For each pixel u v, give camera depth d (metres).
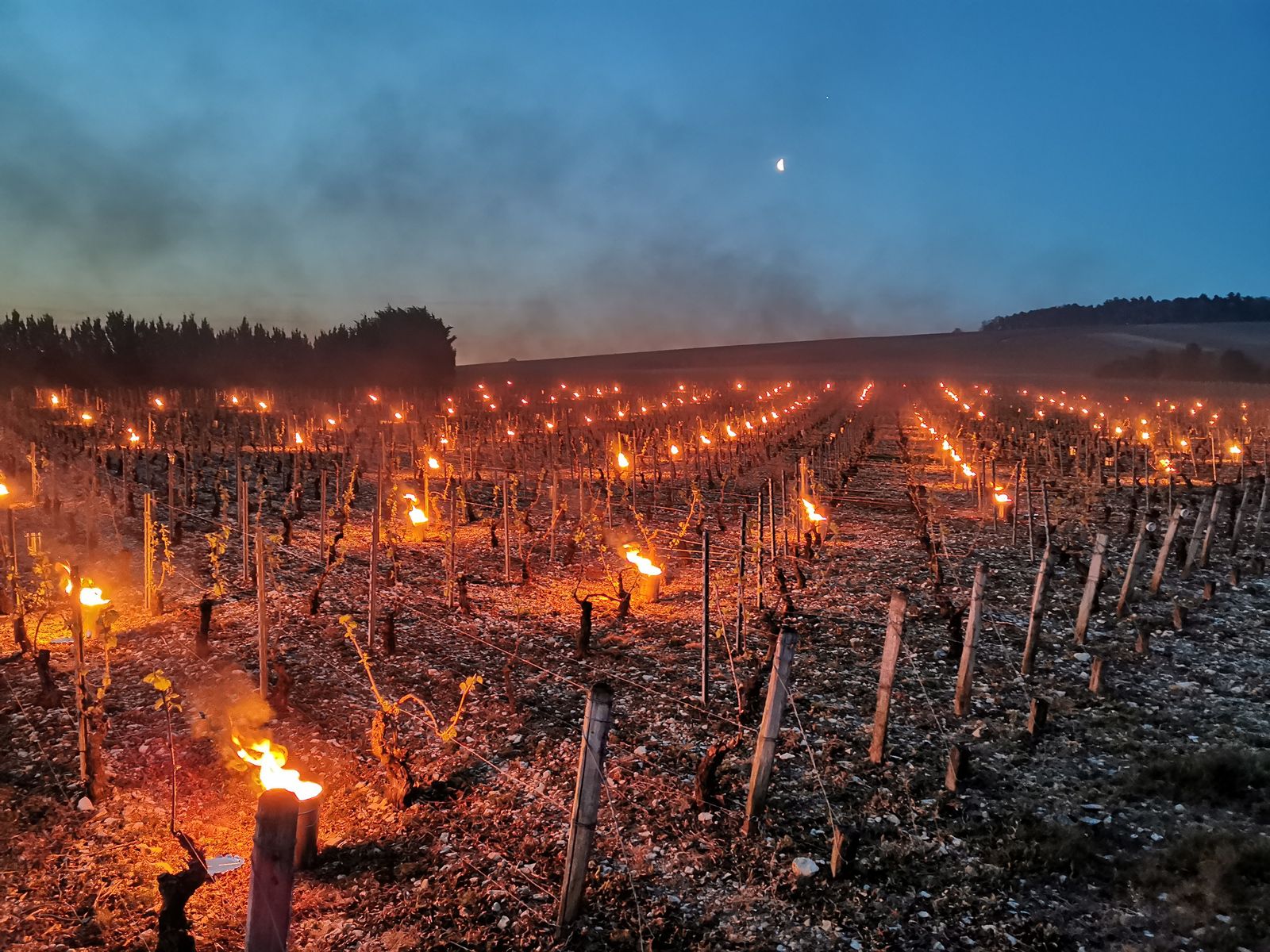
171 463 25.34
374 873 7.15
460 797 8.40
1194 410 52.78
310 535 19.23
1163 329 167.62
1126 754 9.42
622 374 137.50
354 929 6.45
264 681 10.19
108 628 8.81
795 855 7.55
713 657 12.23
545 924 6.56
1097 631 13.48
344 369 65.31
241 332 64.06
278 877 4.76
